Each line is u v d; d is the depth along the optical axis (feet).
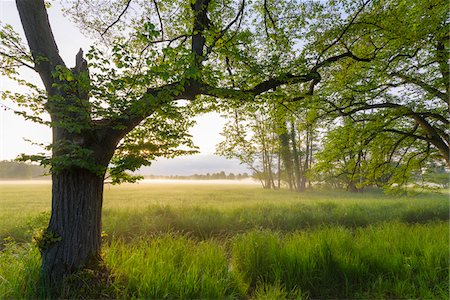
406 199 54.80
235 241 20.43
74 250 12.39
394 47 25.04
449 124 27.99
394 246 17.85
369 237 20.93
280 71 17.79
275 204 45.91
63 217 12.56
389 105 30.37
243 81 17.51
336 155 33.09
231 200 59.82
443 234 20.94
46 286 11.60
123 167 12.34
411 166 34.55
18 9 13.39
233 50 17.19
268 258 16.11
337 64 28.45
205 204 45.09
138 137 14.79
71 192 12.71
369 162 35.35
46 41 13.55
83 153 11.07
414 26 21.57
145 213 32.32
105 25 20.63
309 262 15.40
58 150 10.78
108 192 97.25
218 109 20.66
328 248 16.26
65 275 12.02
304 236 21.25
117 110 11.75
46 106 11.92
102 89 10.70
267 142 27.94
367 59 24.12
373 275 14.82
